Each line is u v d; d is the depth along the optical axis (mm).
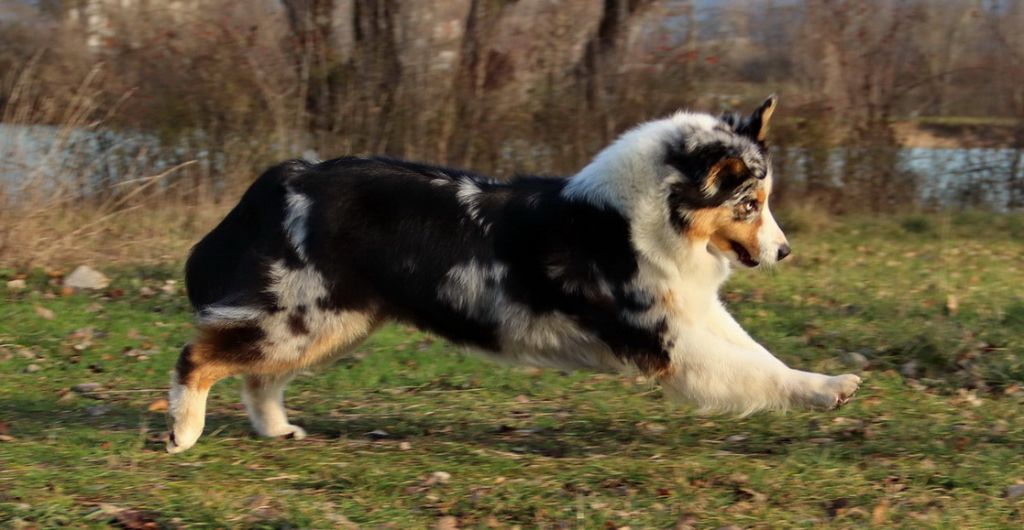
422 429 6172
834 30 15055
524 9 14719
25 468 5059
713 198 5145
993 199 15195
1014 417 6293
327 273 5309
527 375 7441
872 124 15141
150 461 5297
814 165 15047
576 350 5375
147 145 12969
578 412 6566
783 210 14500
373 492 4867
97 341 8180
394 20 14227
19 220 10188
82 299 9273
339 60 14312
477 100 14492
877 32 15070
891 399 6766
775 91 15023
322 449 5602
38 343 8094
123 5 13781
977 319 8648
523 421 6387
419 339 8250
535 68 14867
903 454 5531
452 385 7305
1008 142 15117
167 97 13281
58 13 13680
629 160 5203
